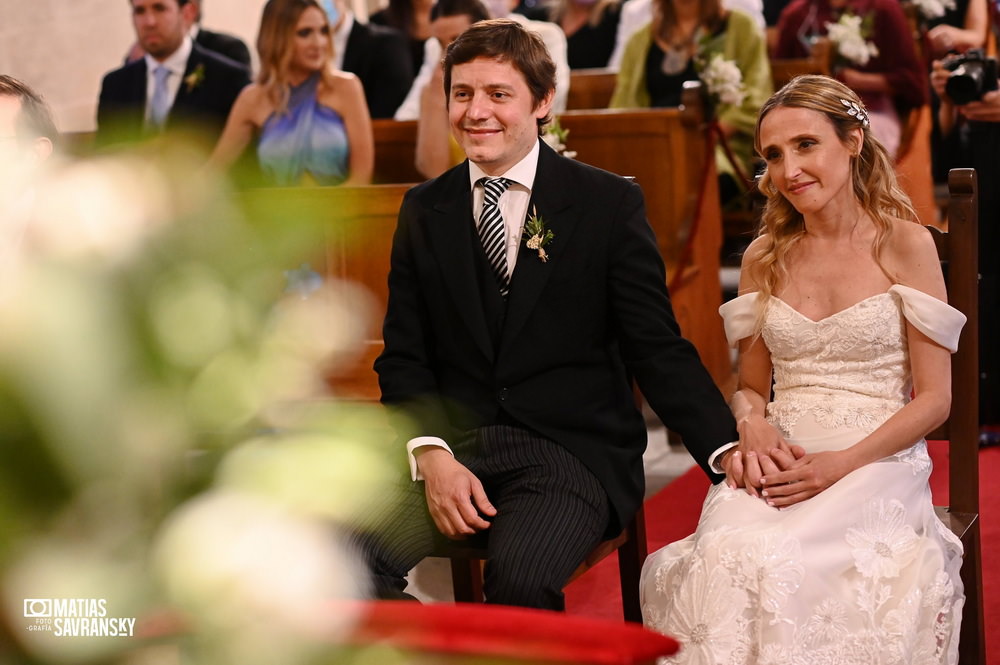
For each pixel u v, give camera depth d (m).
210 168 0.55
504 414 2.67
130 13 8.71
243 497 0.53
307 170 5.86
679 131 5.11
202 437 0.54
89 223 0.52
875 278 2.63
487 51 2.57
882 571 2.31
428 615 0.69
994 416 4.74
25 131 0.66
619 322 2.66
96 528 0.52
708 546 2.30
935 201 7.20
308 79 5.86
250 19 9.67
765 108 2.65
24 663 0.51
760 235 2.84
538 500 2.48
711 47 6.71
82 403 0.50
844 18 6.49
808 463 2.44
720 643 2.22
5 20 8.17
